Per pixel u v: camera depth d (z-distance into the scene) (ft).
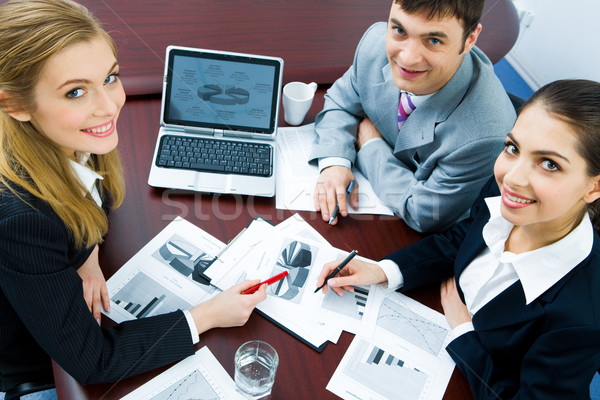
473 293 3.19
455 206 3.76
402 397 2.77
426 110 3.78
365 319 3.10
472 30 3.29
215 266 3.25
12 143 2.45
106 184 3.30
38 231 2.38
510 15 5.42
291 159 4.08
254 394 2.63
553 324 2.62
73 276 2.61
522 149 2.48
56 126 2.50
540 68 8.81
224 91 3.81
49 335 2.50
